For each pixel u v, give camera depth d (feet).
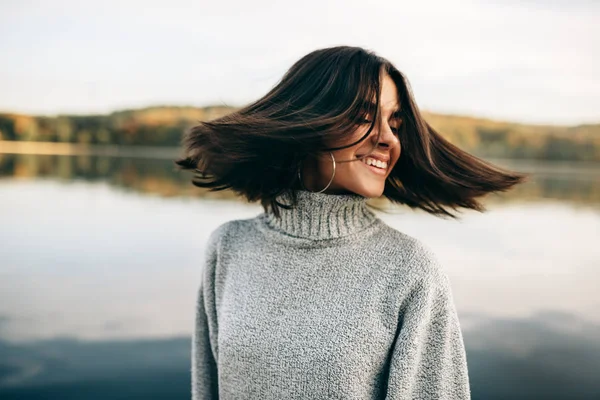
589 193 28.89
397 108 3.55
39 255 17.97
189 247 19.26
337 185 3.59
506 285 17.08
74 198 26.21
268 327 3.51
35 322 13.24
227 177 3.94
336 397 3.19
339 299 3.39
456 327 3.35
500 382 11.21
